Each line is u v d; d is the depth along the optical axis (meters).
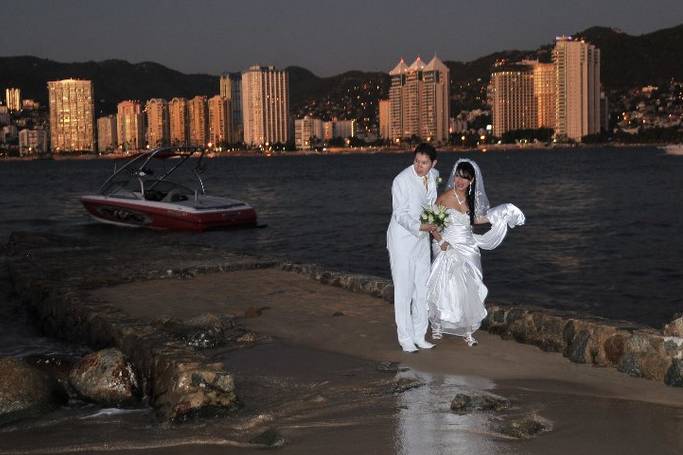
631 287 15.87
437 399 6.07
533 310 7.86
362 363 7.19
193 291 10.73
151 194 28.12
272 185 73.75
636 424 5.39
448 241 7.71
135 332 7.34
